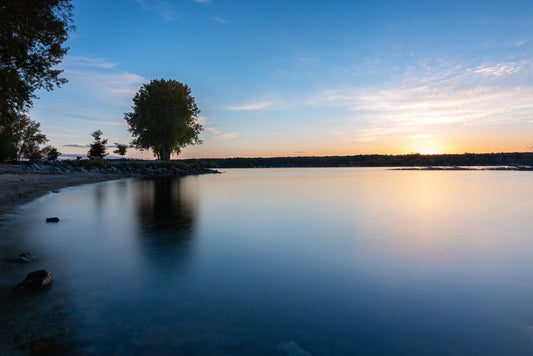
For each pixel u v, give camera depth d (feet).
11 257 14.75
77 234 19.72
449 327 8.66
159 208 31.99
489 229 22.29
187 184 69.00
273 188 58.08
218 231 21.15
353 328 8.56
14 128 116.88
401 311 9.62
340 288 11.44
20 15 33.04
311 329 8.49
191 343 7.73
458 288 11.50
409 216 27.91
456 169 171.63
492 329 8.55
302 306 9.92
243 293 10.89
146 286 11.41
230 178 96.53
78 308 9.58
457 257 15.46
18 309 9.46
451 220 25.82
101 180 79.30
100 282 11.76
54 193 45.01
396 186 62.18
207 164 256.93
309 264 14.25
